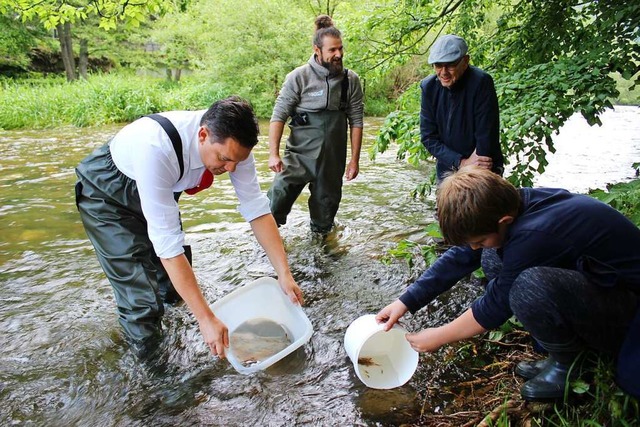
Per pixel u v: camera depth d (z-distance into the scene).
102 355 2.23
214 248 3.44
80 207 2.28
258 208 2.24
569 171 5.80
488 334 2.29
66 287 2.89
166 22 18.78
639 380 1.45
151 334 2.27
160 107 12.10
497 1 5.38
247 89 13.54
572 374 1.68
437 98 3.01
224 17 13.38
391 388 1.96
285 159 3.51
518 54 4.43
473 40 4.88
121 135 2.22
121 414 1.87
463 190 1.52
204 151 1.84
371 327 1.94
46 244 3.55
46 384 2.04
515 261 1.57
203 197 4.74
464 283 2.83
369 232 3.72
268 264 3.19
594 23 3.95
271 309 2.34
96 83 11.98
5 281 2.96
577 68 3.21
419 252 3.27
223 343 1.85
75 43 22.97
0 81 17.03
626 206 2.58
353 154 3.65
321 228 3.71
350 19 5.04
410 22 4.84
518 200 1.57
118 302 2.29
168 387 2.02
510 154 3.39
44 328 2.45
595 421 1.53
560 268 1.53
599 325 1.53
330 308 2.63
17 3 4.95
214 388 2.00
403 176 5.54
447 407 1.86
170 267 1.86
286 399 1.93
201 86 13.96
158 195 1.88
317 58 3.34
